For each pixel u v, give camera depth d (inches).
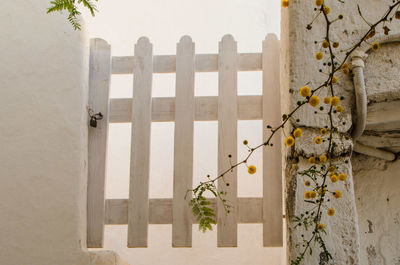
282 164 83.4
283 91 80.4
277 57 88.4
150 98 87.7
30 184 80.2
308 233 67.0
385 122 73.4
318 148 68.6
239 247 133.3
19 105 82.6
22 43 84.5
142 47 89.8
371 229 83.0
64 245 78.6
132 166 85.4
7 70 83.7
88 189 85.4
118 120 88.2
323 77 71.0
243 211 82.7
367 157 86.6
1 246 78.4
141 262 132.8
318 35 72.5
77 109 82.8
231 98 86.4
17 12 85.4
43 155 81.1
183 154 84.9
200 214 60.4
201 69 88.7
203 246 133.4
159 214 84.2
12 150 81.1
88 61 88.0
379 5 72.2
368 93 69.8
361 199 84.4
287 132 74.6
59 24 85.0
